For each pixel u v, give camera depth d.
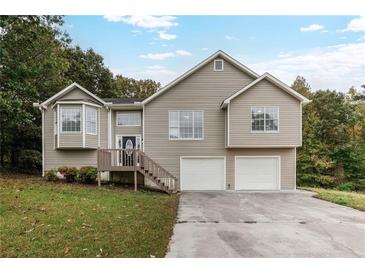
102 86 31.61
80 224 6.93
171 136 16.75
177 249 5.73
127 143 17.53
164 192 15.05
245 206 11.04
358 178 25.30
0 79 16.20
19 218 7.14
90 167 15.15
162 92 16.75
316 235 6.85
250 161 16.67
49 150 16.92
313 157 25.11
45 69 19.33
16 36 16.22
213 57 16.67
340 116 26.61
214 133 16.73
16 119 17.52
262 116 15.68
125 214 8.31
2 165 21.58
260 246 5.99
